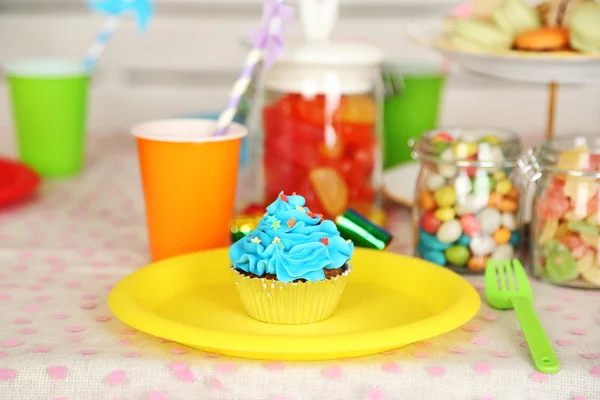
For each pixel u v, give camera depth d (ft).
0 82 5.20
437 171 2.96
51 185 3.88
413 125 3.85
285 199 2.69
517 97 5.00
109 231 3.35
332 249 2.65
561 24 3.25
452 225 2.94
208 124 3.07
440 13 5.02
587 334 2.64
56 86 3.89
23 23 5.09
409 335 2.46
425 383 2.48
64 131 3.96
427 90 3.83
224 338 2.45
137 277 2.75
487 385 2.49
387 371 2.49
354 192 3.21
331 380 2.48
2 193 3.49
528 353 2.56
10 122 5.24
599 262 2.86
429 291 2.77
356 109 3.17
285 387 2.48
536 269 2.94
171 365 2.50
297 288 2.59
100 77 5.13
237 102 2.97
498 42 3.22
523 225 3.02
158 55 5.10
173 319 2.66
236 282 2.66
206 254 2.91
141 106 5.15
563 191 2.87
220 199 2.98
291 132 3.15
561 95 5.00
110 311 2.75
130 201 3.69
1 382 2.50
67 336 2.62
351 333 2.53
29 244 3.21
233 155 2.99
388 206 3.60
